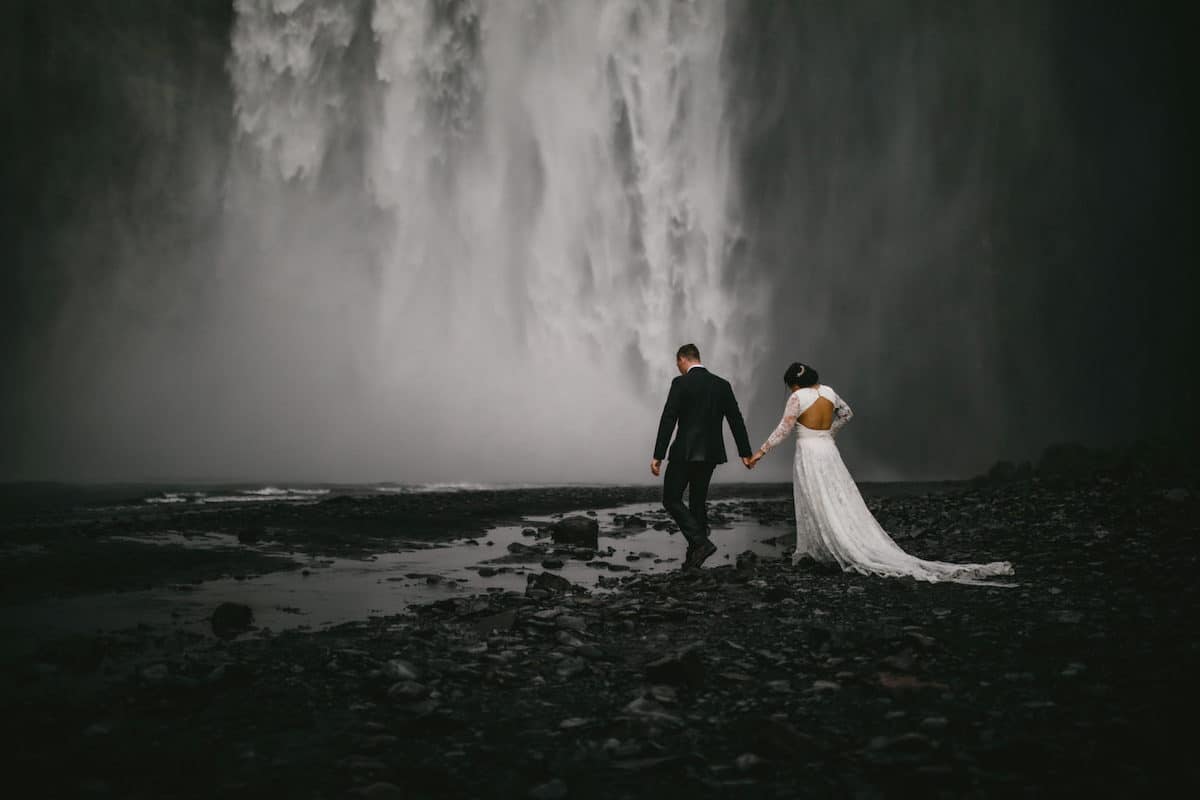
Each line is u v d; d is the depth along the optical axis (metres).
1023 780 2.52
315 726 3.14
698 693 3.46
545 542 9.15
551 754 2.86
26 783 2.60
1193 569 5.75
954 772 2.52
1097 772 2.57
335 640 4.49
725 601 5.45
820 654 3.97
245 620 4.95
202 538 8.66
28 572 6.46
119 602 5.60
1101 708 3.10
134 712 3.28
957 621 4.60
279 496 16.25
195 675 3.75
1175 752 2.66
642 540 9.62
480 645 4.32
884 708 3.21
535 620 4.72
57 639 4.42
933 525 9.29
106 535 8.55
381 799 2.48
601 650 4.15
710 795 2.52
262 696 3.48
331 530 9.52
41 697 3.46
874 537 6.49
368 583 6.50
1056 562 6.50
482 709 3.33
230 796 2.51
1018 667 3.68
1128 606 4.81
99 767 2.73
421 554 8.23
